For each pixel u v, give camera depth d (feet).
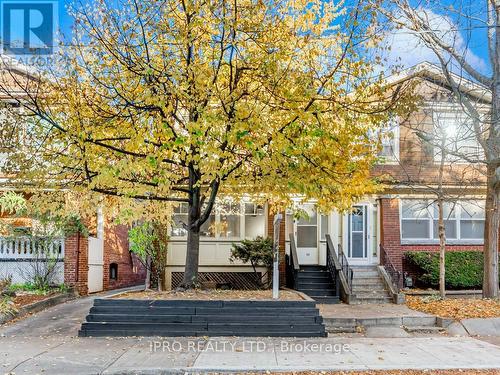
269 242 56.08
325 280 55.83
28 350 30.48
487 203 50.42
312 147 35.86
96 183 34.40
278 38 34.68
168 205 44.80
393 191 60.08
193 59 35.45
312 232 62.13
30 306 44.32
